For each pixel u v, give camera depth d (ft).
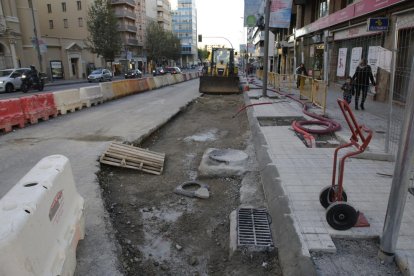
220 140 29.19
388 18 38.19
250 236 12.54
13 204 7.74
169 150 26.25
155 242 13.21
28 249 7.20
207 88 69.67
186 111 47.06
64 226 9.71
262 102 46.88
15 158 22.43
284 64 122.93
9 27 112.98
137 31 269.23
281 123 31.40
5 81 75.82
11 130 31.32
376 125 28.14
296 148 22.17
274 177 16.84
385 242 9.95
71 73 155.12
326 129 25.94
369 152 19.77
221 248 12.74
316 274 9.46
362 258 10.28
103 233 12.42
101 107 47.93
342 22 54.08
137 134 29.14
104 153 21.77
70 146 24.82
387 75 40.81
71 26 185.68
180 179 19.80
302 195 14.60
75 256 10.23
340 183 12.13
